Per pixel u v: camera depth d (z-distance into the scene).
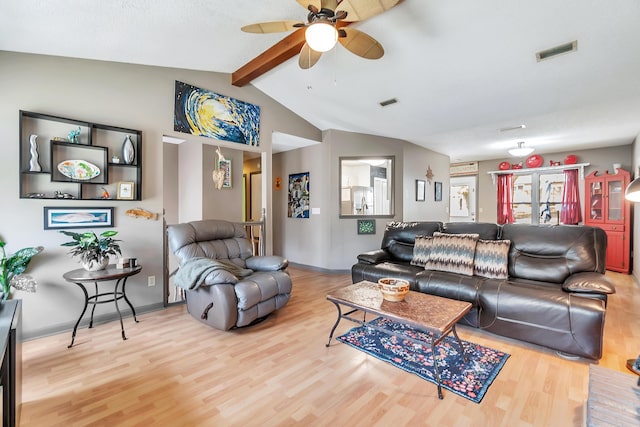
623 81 2.93
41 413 1.61
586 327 2.06
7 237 2.40
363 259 3.58
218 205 4.85
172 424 1.54
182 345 2.40
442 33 2.40
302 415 1.61
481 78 3.05
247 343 2.44
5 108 2.39
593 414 1.18
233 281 2.59
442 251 3.14
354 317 2.98
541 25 2.21
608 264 5.16
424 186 6.11
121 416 1.60
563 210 6.13
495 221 7.13
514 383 1.88
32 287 2.33
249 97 4.08
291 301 3.53
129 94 3.02
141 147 3.08
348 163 5.72
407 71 3.04
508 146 5.86
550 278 2.66
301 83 3.67
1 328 1.26
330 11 1.79
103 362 2.14
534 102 3.52
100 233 2.85
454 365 2.09
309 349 2.34
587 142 5.36
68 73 2.67
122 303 3.01
